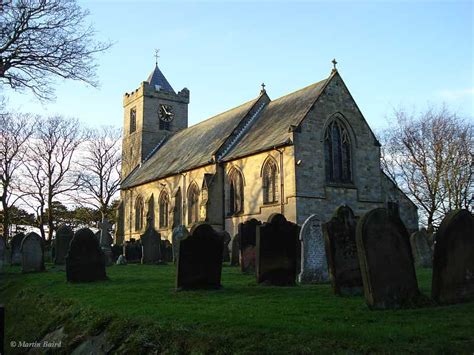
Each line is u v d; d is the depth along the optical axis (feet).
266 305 35.27
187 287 44.52
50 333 37.99
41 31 75.97
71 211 220.64
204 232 45.62
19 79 77.41
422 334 25.34
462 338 24.82
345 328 26.73
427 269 67.87
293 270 49.49
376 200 112.88
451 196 140.15
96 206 196.03
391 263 33.45
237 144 128.36
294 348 24.09
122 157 206.39
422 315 30.14
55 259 85.56
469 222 35.63
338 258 40.37
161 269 74.90
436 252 34.45
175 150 170.71
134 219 174.70
